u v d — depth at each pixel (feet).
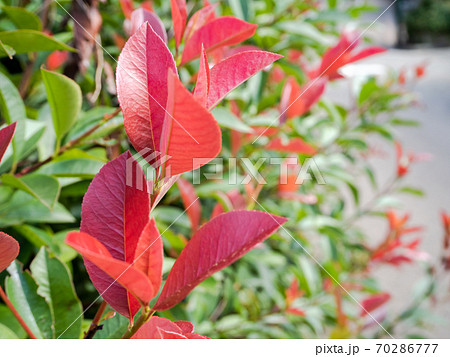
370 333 4.28
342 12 4.91
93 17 2.46
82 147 2.68
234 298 4.78
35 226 2.68
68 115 2.12
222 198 3.18
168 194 3.50
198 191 3.17
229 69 1.19
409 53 22.54
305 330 5.03
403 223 6.20
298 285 5.17
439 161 12.94
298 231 5.28
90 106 2.73
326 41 4.38
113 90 2.48
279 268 5.47
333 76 3.35
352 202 10.78
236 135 3.33
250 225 1.10
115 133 2.43
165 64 1.06
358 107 6.23
